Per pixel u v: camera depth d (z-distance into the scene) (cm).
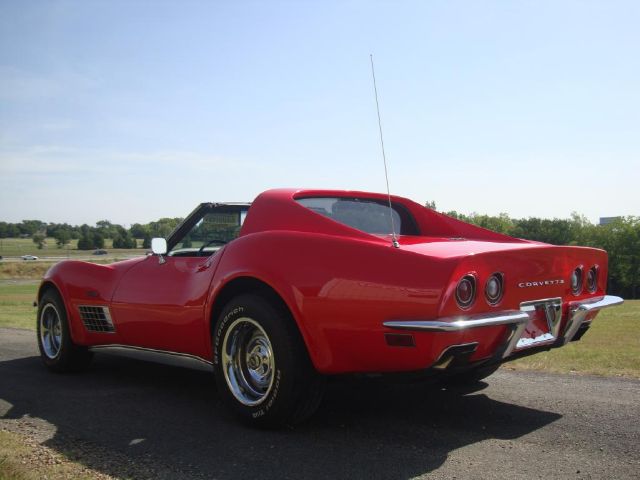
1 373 505
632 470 271
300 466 276
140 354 443
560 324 364
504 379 467
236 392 345
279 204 364
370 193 432
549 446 304
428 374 299
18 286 7119
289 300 320
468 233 418
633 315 1762
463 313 292
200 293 377
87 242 14675
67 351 488
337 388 437
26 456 288
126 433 329
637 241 9100
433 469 272
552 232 9500
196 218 447
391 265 298
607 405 385
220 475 265
